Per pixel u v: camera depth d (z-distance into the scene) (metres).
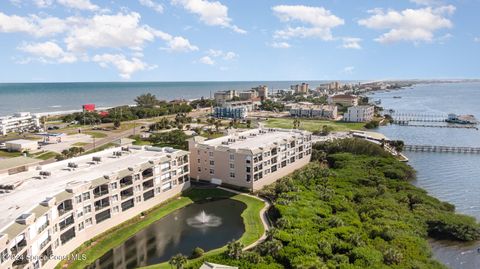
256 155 112.81
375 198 102.56
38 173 86.62
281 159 128.38
